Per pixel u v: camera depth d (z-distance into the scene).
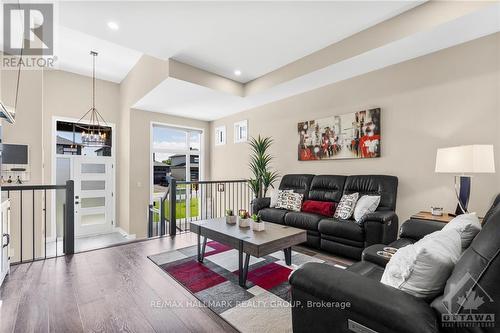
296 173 4.77
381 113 3.60
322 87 4.32
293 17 2.84
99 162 6.20
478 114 2.79
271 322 1.81
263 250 2.26
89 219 6.04
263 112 5.44
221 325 1.77
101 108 6.21
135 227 5.77
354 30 3.12
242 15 2.81
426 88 3.17
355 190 3.61
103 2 2.59
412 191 3.29
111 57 5.04
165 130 6.46
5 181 4.04
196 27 3.04
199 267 2.77
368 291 1.04
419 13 2.65
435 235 1.35
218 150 6.79
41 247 4.36
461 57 2.90
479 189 2.79
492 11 2.28
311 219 3.42
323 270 1.23
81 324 1.76
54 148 5.54
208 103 5.35
